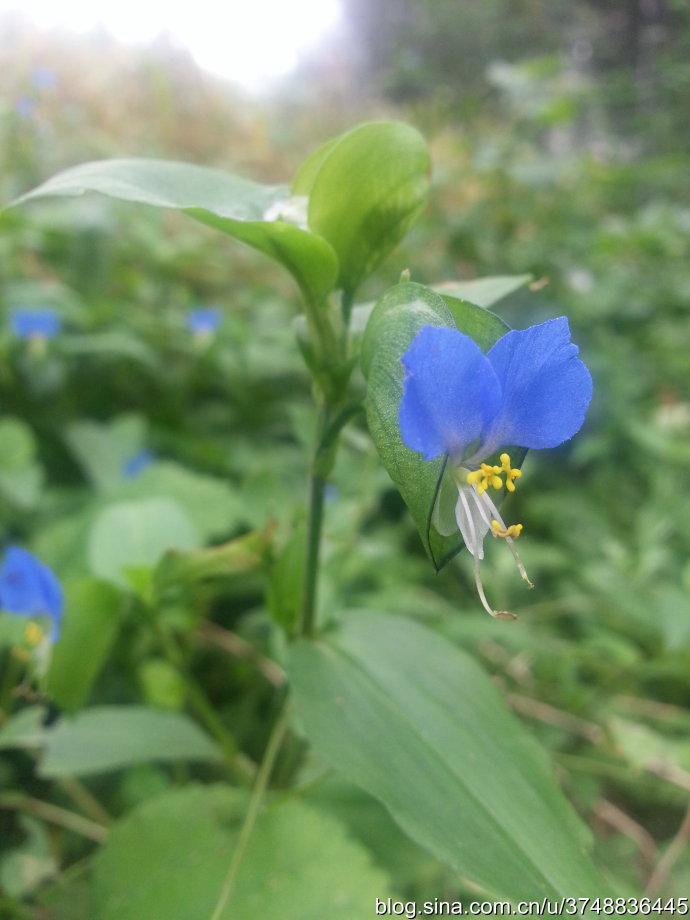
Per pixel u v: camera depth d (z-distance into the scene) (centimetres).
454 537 6
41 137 36
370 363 6
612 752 15
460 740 8
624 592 16
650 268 35
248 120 55
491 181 35
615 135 48
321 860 9
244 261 35
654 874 13
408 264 32
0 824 13
